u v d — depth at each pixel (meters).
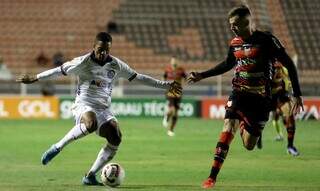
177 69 87.81
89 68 36.25
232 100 34.94
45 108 110.81
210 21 138.12
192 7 140.12
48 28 134.62
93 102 36.38
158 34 135.25
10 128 88.56
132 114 112.38
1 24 134.38
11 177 40.72
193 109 112.94
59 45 132.50
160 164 49.12
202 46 133.62
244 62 34.56
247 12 34.25
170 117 80.19
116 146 36.34
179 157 54.47
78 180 39.22
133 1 139.88
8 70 121.75
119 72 36.84
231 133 34.59
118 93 116.06
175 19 138.12
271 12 138.75
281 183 38.41
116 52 131.25
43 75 36.06
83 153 56.97
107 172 35.53
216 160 34.75
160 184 37.75
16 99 110.62
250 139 35.44
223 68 35.78
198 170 45.31
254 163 49.78
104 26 136.12
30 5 137.88
